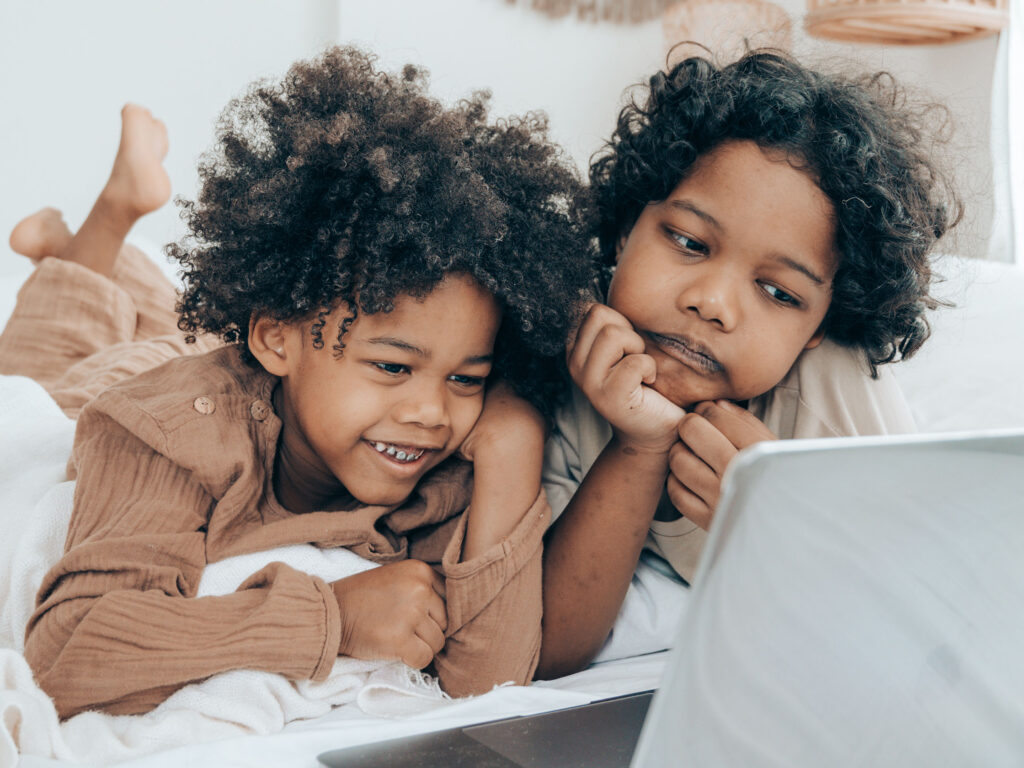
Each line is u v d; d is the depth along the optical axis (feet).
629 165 2.61
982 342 4.21
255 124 2.40
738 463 1.20
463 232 2.12
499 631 2.27
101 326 4.19
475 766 1.62
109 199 4.43
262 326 2.35
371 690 2.15
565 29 7.73
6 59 6.88
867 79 2.86
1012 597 1.35
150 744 1.85
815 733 1.26
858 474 1.28
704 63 2.64
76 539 2.13
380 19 7.45
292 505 2.52
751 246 2.39
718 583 1.23
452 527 2.52
